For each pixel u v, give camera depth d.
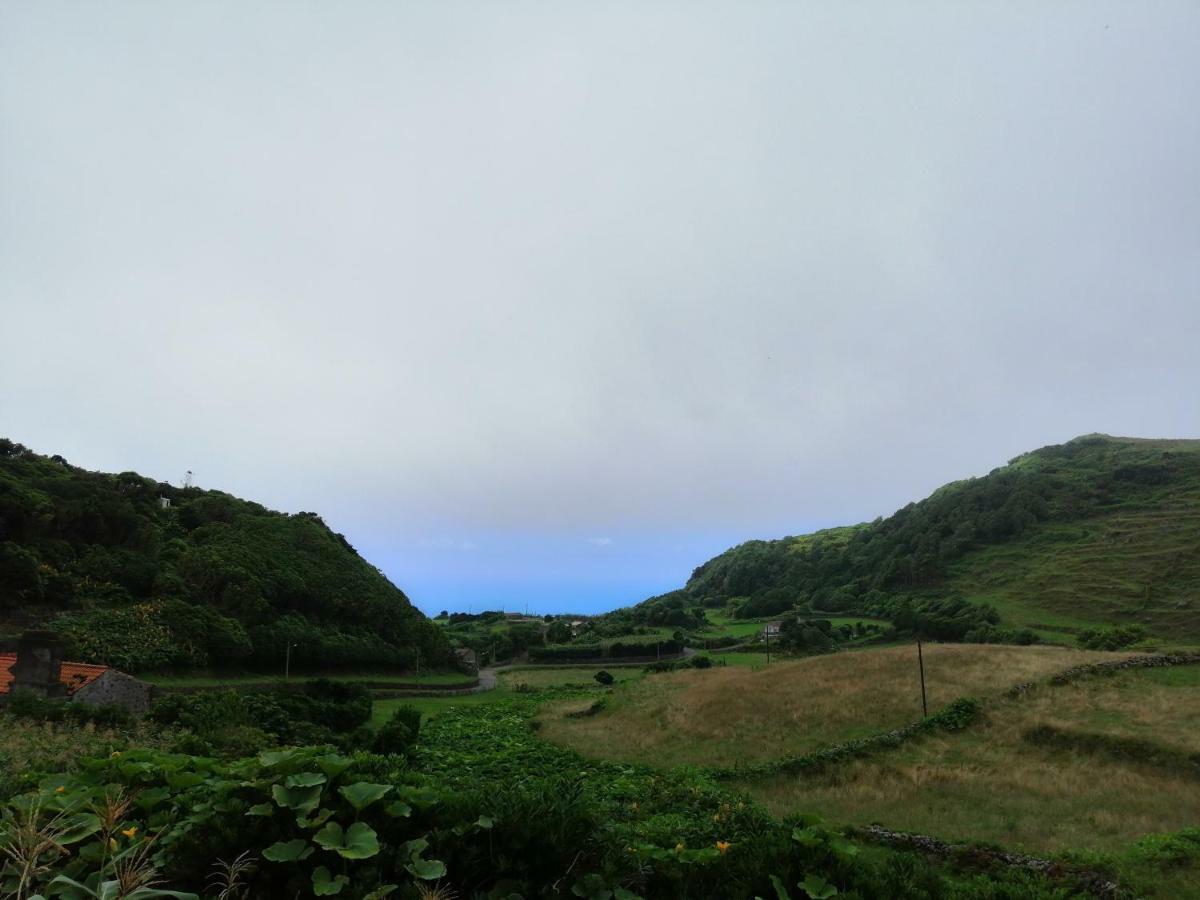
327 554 64.12
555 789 5.24
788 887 4.55
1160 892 10.70
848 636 79.38
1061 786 18.14
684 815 12.45
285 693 38.50
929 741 23.72
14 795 4.62
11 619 37.69
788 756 23.61
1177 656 29.47
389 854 4.16
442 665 66.25
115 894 3.15
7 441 55.38
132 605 43.72
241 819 4.15
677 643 80.94
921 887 4.84
